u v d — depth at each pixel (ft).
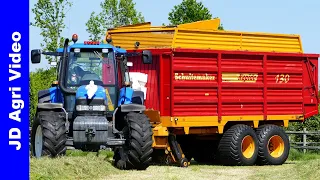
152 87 61.72
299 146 82.17
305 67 70.44
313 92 71.15
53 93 53.78
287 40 69.21
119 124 53.21
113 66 53.57
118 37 65.05
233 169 58.54
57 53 53.78
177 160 59.98
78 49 53.16
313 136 88.99
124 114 52.54
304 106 70.49
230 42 64.75
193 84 61.67
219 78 63.36
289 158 75.00
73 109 52.16
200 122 62.08
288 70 68.90
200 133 63.26
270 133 66.33
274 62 67.82
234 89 64.64
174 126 60.18
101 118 50.16
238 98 64.90
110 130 51.24
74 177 44.29
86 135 49.42
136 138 49.96
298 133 82.17
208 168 59.00
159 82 61.16
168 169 53.57
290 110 69.36
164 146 59.72
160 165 60.29
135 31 63.82
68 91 52.19
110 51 53.88
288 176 48.70
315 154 79.87
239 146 63.77
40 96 53.93
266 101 67.15
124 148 51.31
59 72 53.31
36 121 51.70
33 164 44.14
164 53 60.70
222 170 56.80
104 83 53.11
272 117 67.72
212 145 67.62
